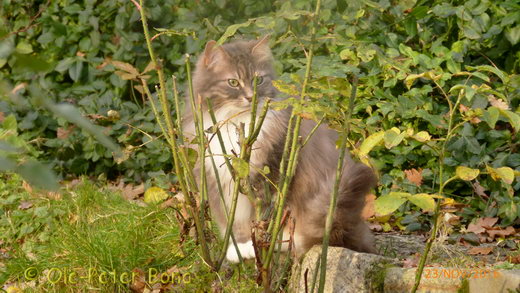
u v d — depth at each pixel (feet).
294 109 8.29
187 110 13.60
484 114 7.68
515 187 14.88
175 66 19.86
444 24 16.22
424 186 15.70
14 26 21.54
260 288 10.89
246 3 18.61
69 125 19.85
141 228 14.24
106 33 20.58
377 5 8.87
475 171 7.70
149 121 19.01
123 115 19.24
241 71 13.10
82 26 20.47
